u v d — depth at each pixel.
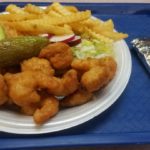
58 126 0.21
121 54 0.28
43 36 0.27
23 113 0.22
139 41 0.30
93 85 0.23
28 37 0.25
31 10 0.30
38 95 0.22
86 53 0.28
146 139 0.23
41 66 0.24
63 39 0.28
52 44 0.25
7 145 0.22
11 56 0.24
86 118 0.22
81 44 0.29
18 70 0.25
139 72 0.29
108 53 0.28
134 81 0.28
